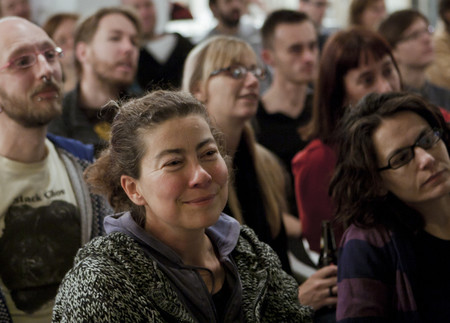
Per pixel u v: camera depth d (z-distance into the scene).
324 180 2.80
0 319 1.93
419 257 1.90
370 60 2.74
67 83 4.32
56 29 4.31
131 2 4.97
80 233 2.17
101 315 1.34
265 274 1.58
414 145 1.90
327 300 2.25
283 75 3.87
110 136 1.53
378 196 1.96
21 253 2.08
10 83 2.09
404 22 3.96
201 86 2.67
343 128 2.06
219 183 1.42
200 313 1.45
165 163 1.40
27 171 2.13
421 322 1.82
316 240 2.86
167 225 1.48
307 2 6.01
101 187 1.60
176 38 4.95
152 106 1.44
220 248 1.57
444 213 1.95
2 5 4.93
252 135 2.72
